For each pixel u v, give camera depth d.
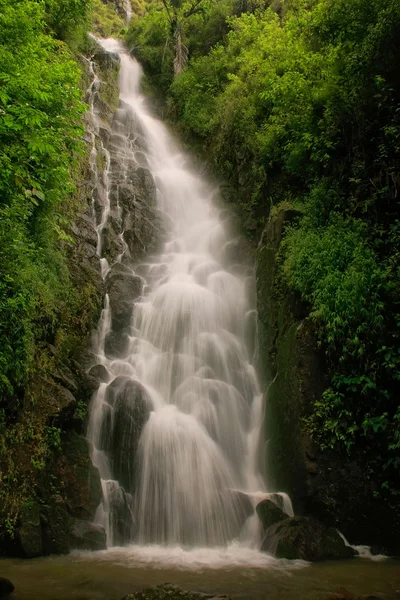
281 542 6.70
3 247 7.77
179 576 5.79
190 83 19.75
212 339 10.78
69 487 7.51
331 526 7.33
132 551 7.05
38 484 7.18
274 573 5.93
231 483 8.48
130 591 5.17
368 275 8.01
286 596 5.10
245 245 13.45
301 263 8.96
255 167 14.02
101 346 10.83
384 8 8.84
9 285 7.62
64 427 8.17
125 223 13.99
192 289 11.84
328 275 8.25
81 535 7.02
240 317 11.61
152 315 11.33
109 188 14.70
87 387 9.10
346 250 8.47
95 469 7.95
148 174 15.66
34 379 7.95
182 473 8.16
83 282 10.90
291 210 10.38
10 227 7.96
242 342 11.18
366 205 8.78
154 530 7.66
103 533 7.23
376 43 8.65
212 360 10.43
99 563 6.30
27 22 9.89
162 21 23.97
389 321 7.77
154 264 13.21
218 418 9.34
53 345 9.16
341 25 10.60
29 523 6.61
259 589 5.33
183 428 8.76
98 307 11.06
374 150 9.08
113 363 10.23
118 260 13.06
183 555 6.83
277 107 12.09
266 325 10.19
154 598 4.50
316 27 11.71
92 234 12.51
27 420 7.50
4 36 9.41
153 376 10.16
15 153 7.30
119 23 30.25
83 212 12.88
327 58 10.59
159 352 10.73
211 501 7.93
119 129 18.59
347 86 9.39
